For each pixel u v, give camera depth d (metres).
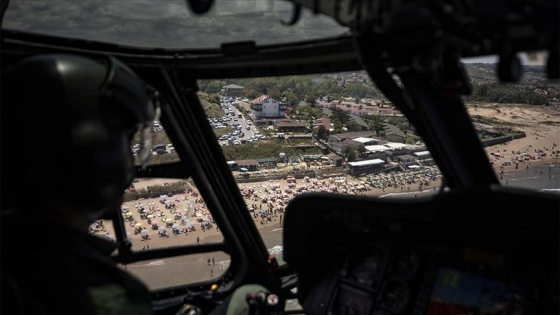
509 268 1.76
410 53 1.49
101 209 1.05
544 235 1.66
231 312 2.54
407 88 1.77
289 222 2.30
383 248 2.10
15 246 0.92
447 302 1.86
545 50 1.23
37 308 0.83
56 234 0.94
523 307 1.69
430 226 1.94
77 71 1.01
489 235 1.79
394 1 1.16
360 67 2.70
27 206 0.97
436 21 1.08
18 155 0.95
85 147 0.95
